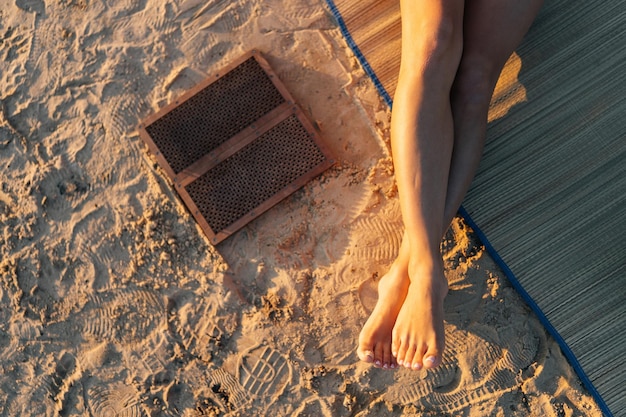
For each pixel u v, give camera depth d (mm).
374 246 1854
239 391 1835
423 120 1581
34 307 1901
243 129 1915
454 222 1843
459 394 1799
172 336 1861
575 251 1805
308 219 1883
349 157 1896
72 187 1930
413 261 1605
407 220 1596
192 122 1929
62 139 1953
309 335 1835
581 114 1846
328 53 1937
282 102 1918
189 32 1972
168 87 1954
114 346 1873
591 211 1814
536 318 1806
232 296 1859
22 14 2025
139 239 1896
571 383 1776
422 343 1607
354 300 1837
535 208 1827
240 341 1850
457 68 1625
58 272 1906
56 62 1989
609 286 1788
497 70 1687
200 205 1896
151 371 1857
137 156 1929
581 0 1884
